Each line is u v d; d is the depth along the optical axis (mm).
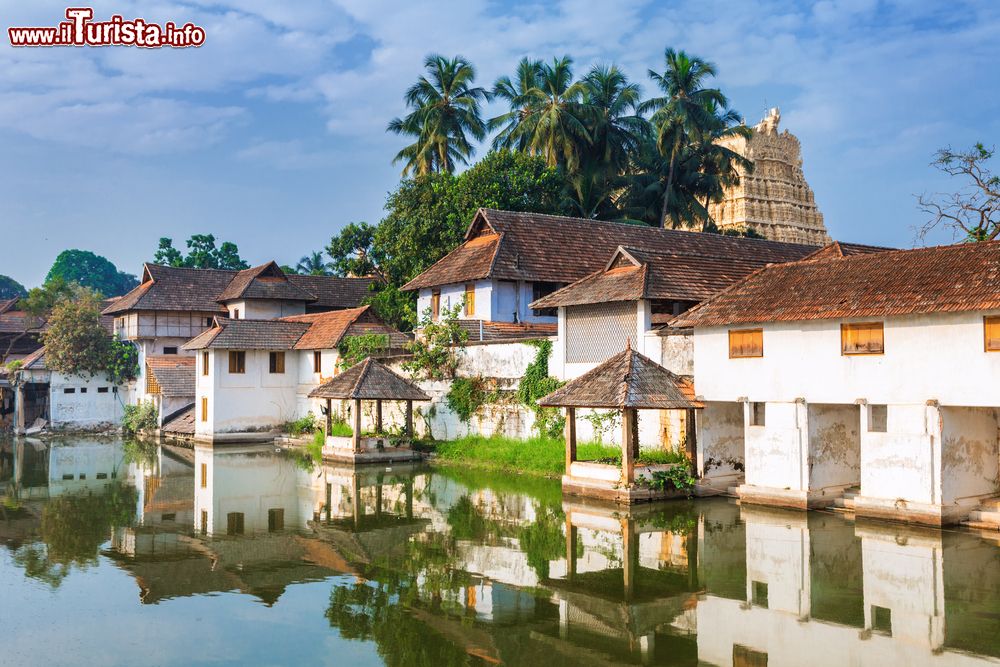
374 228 54062
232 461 31484
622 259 25359
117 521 19453
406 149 50000
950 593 12516
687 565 14477
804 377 18203
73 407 47688
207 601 13047
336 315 39625
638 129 46781
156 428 42750
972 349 15609
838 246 24531
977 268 16469
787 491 18453
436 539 16875
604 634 11289
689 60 45438
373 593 13305
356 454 28328
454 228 40250
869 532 16141
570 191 46250
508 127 48156
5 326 58594
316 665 10375
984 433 17219
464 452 27812
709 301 20969
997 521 15906
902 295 16781
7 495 23609
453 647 10922
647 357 21328
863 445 17312
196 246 82688
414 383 31500
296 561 15375
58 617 12336
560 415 25281
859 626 11352
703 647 10781
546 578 13953
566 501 20438
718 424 20547
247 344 38188
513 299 32656
